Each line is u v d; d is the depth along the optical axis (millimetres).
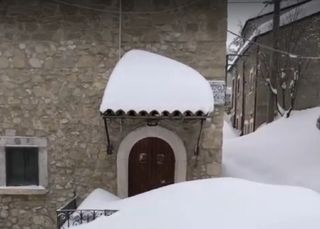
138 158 6996
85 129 6879
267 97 15406
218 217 4273
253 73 16438
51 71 6832
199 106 6023
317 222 4023
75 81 6836
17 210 6996
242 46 17984
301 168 9281
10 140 6895
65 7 6770
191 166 6836
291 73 13633
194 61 6773
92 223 4883
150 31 6789
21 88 6855
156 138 6980
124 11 6777
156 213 4656
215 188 5016
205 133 6805
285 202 4531
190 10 6734
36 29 6797
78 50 6816
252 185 5109
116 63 6832
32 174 7023
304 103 13469
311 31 13414
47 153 6914
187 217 4391
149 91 6133
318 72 13383
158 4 6754
